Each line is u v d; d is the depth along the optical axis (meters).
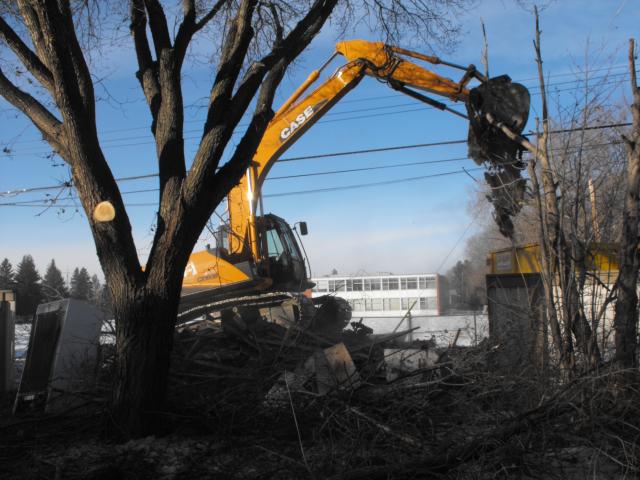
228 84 6.96
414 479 4.86
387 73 12.30
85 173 6.52
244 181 13.95
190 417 6.42
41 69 6.91
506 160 8.34
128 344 6.43
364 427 5.70
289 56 7.63
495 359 6.91
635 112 6.16
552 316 6.16
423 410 6.07
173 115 7.10
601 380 5.48
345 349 7.61
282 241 15.38
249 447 5.92
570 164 6.47
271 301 13.93
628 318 5.84
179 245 6.59
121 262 6.46
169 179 6.94
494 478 4.78
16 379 13.22
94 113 6.98
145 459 5.71
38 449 6.29
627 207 6.07
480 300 9.66
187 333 10.10
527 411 5.15
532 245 8.50
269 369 7.78
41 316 9.19
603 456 5.07
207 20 7.94
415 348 8.66
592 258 6.56
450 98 12.31
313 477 4.94
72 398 8.20
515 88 8.49
